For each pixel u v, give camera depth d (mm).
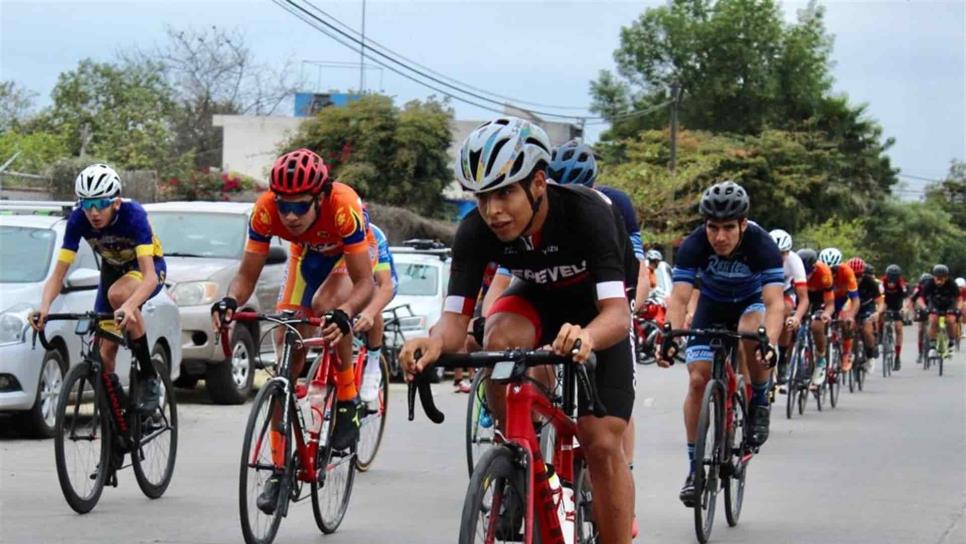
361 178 33875
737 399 7398
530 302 4777
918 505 8133
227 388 12758
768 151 49219
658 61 60562
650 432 11734
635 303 5754
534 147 4180
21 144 36406
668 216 41000
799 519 7645
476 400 8383
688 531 7223
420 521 7305
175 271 12555
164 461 7805
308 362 7648
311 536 6832
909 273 67500
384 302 6910
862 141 60406
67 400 6867
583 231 4406
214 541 6488
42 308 7359
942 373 21750
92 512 7199
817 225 50562
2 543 6336
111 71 43406
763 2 59000
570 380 4582
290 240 6945
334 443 6852
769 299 7609
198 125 47781
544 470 4293
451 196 38156
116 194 7398
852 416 13977
